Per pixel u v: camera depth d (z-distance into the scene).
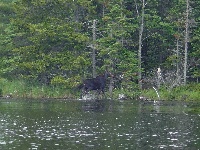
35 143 53.41
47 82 126.50
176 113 83.69
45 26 122.25
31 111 85.12
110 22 125.25
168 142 54.47
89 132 60.88
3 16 145.50
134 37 132.62
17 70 129.75
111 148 50.97
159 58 134.38
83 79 119.44
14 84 125.50
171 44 131.88
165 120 73.12
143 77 128.88
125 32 122.44
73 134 59.31
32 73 124.44
